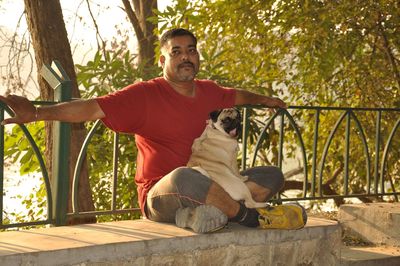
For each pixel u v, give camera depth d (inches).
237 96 184.2
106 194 316.5
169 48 162.1
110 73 308.3
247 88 354.3
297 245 173.5
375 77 373.7
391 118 374.0
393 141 372.8
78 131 282.4
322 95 395.2
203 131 165.2
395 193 253.3
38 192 335.9
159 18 380.8
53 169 171.0
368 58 372.5
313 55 372.2
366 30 362.6
